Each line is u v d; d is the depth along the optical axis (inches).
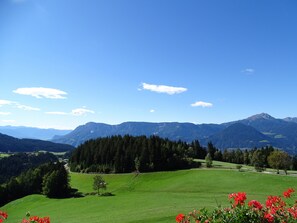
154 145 5280.5
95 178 3971.5
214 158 6860.2
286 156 5103.3
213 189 3272.6
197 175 4084.6
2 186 4456.2
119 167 5187.0
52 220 2203.5
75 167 5920.3
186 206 1942.7
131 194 3457.2
